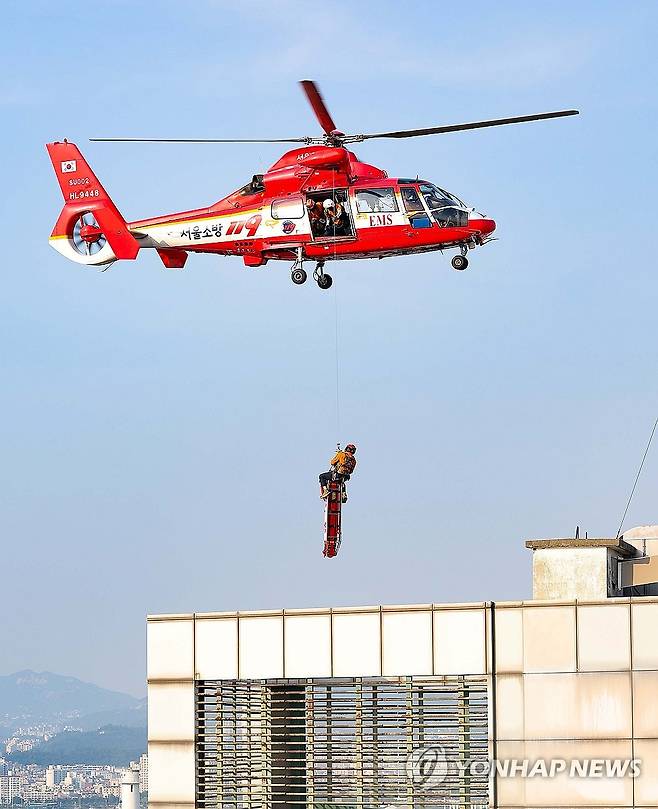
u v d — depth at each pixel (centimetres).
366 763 7719
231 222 9819
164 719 8038
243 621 7975
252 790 7950
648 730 7350
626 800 7325
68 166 10506
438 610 7700
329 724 7806
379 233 9500
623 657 7438
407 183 9544
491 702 7550
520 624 7581
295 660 7856
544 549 8094
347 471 8675
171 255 10300
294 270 9762
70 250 10531
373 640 7762
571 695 7462
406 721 7700
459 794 7556
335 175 9494
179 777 7975
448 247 9631
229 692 8038
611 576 8131
